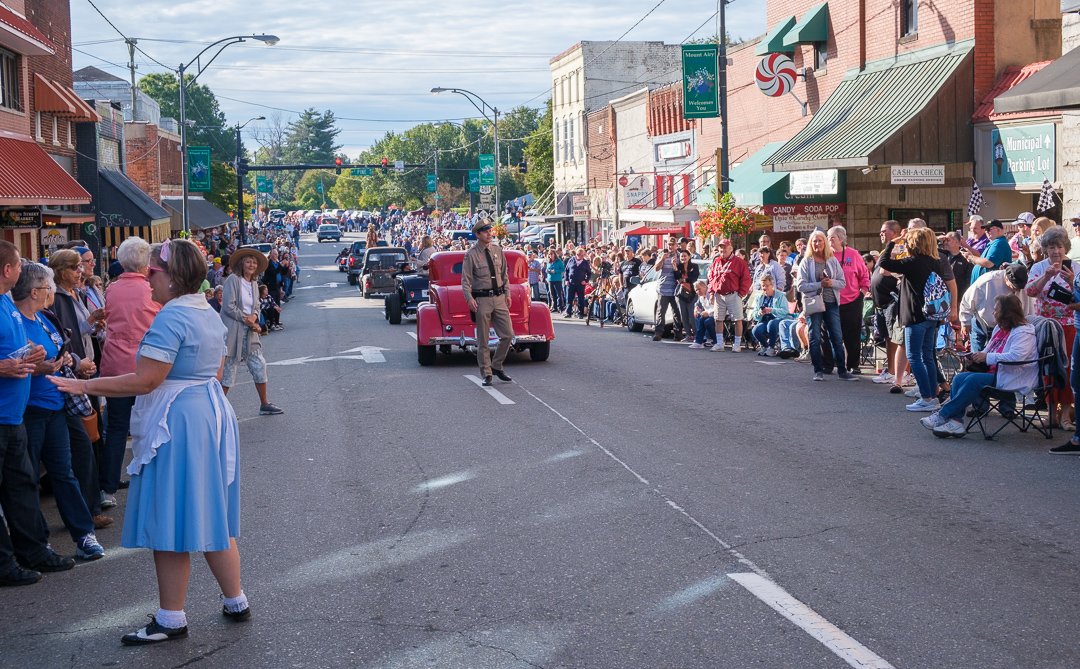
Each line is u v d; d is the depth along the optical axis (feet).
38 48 86.22
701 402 42.75
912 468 30.19
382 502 27.73
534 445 34.53
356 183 598.34
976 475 29.19
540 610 19.31
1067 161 58.08
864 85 84.94
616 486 28.63
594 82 211.20
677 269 71.72
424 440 36.01
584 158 209.56
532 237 228.84
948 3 75.82
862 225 89.40
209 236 154.81
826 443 33.96
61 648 18.25
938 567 21.25
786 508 25.99
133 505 18.10
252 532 25.26
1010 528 23.97
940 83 73.51
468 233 179.11
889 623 18.21
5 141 81.71
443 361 61.11
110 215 115.55
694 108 96.78
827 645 17.22
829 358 51.24
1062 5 54.90
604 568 21.65
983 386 34.01
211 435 18.22
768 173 93.56
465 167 466.29
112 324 28.40
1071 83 46.70
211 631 18.74
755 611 18.88
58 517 28.07
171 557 18.24
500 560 22.40
